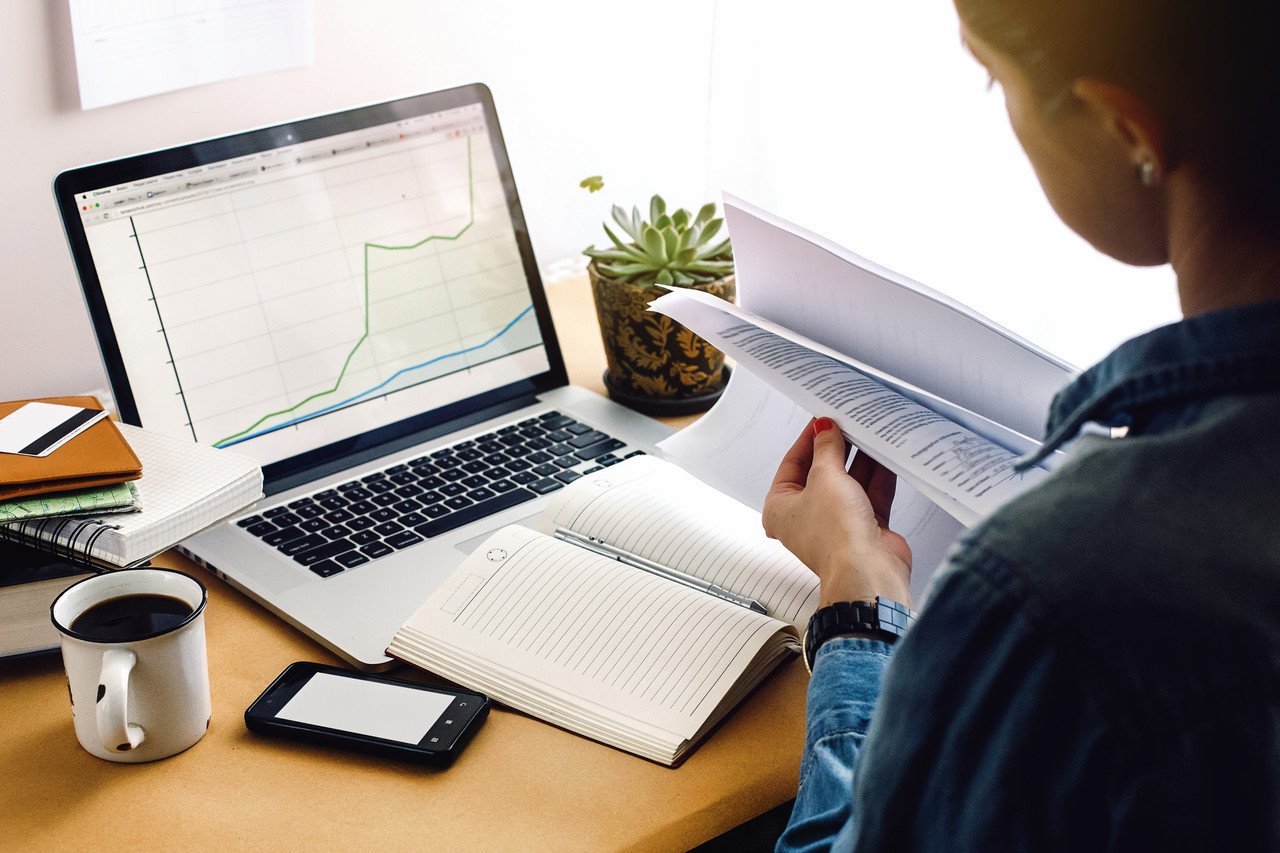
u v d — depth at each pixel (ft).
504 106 4.43
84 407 2.75
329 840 1.99
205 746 2.23
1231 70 0.99
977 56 1.21
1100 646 1.03
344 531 2.91
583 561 2.60
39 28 3.30
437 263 3.53
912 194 4.55
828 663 1.88
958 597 1.10
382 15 3.98
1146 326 4.32
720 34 4.60
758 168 4.75
